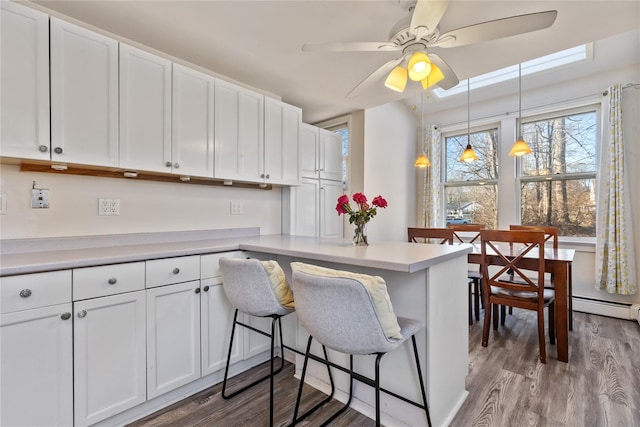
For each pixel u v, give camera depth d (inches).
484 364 86.9
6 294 48.3
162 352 66.7
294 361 87.0
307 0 65.0
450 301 64.7
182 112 80.6
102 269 58.3
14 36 56.5
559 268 88.5
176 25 74.4
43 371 51.7
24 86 57.5
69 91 62.6
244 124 95.6
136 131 72.2
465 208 174.1
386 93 116.7
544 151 148.3
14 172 65.4
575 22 71.6
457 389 67.9
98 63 66.5
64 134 61.9
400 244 80.8
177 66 79.8
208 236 98.7
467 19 71.3
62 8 67.9
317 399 71.1
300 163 114.3
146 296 64.3
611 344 99.1
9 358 48.7
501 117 158.6
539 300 89.0
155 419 64.1
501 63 91.8
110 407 59.2
